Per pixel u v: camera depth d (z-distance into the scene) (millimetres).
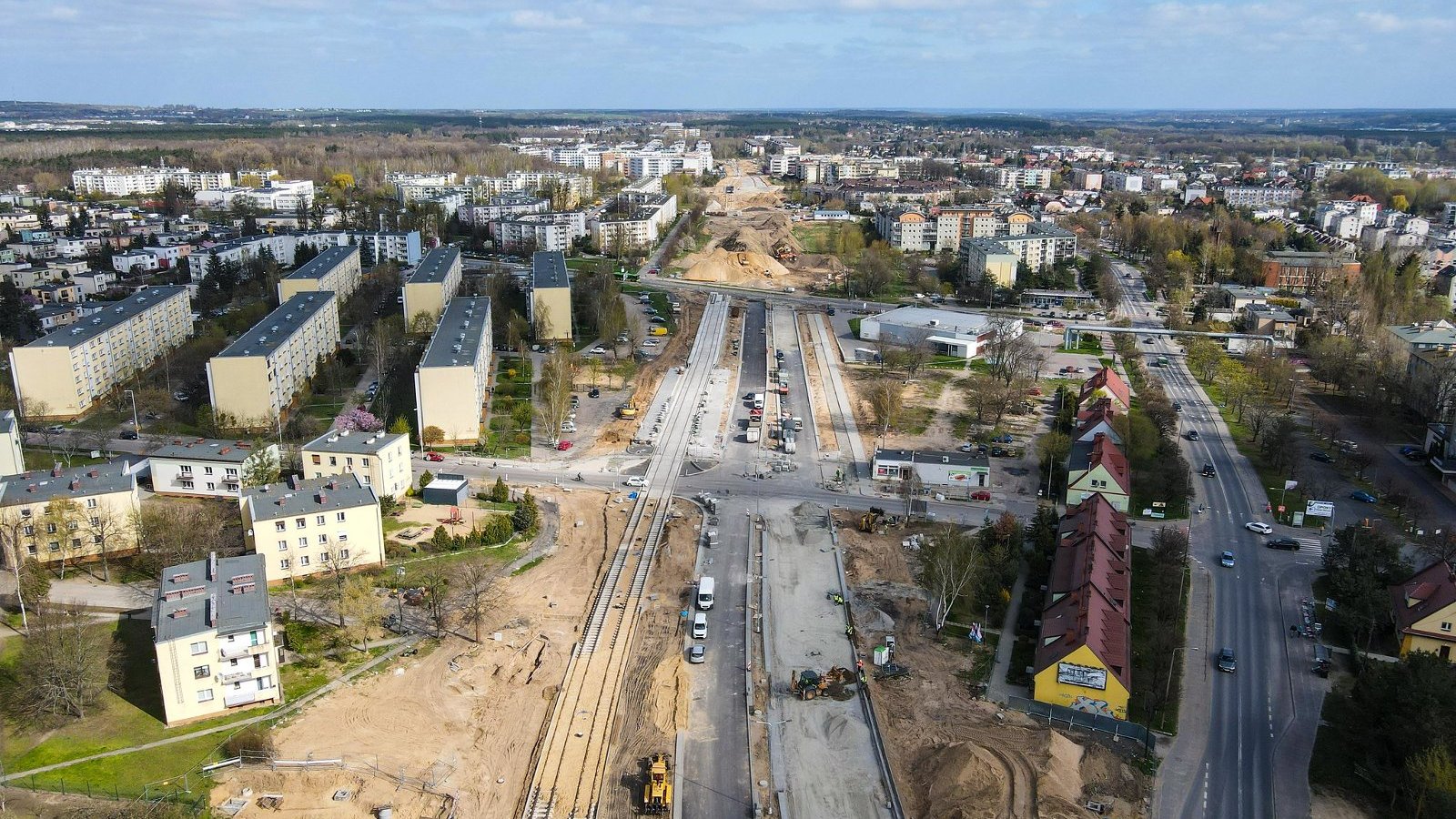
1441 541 171875
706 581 155375
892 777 114438
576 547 174375
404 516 182000
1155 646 140125
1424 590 143375
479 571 156875
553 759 117125
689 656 139375
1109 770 115562
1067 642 128625
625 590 158500
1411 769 106625
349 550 157875
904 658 140125
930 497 198750
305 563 156125
